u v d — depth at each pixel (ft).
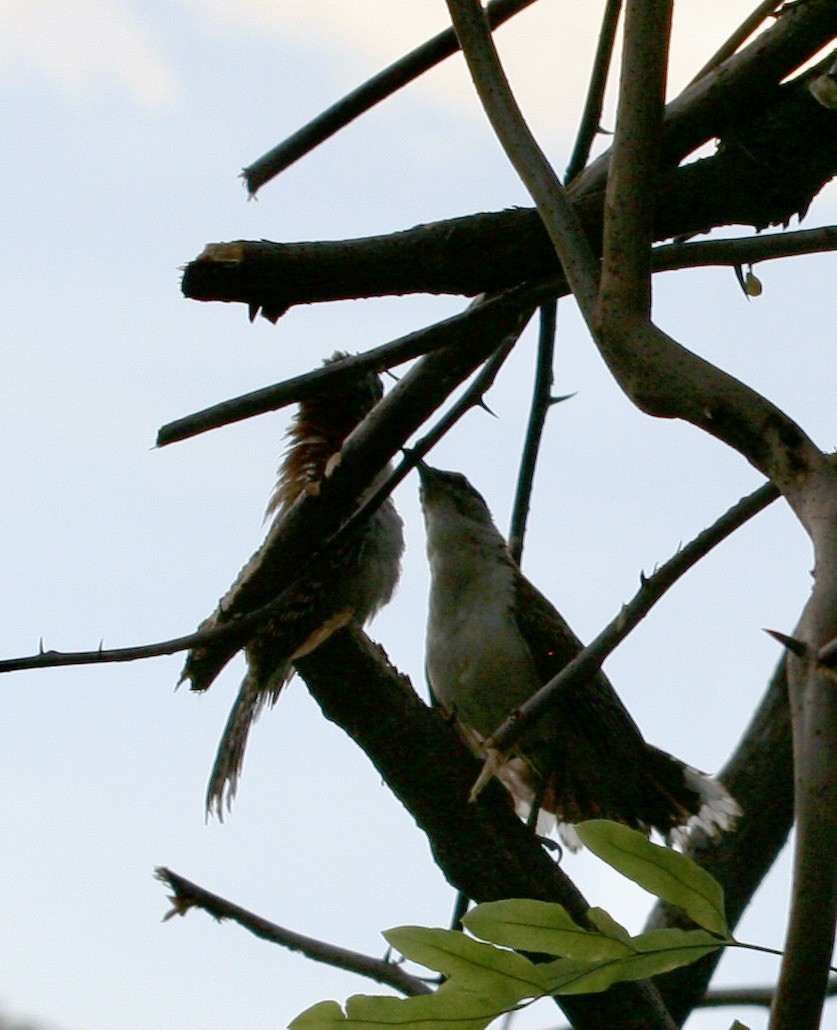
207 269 15.74
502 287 16.84
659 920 23.82
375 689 20.07
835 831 8.07
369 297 16.57
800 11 16.85
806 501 9.32
